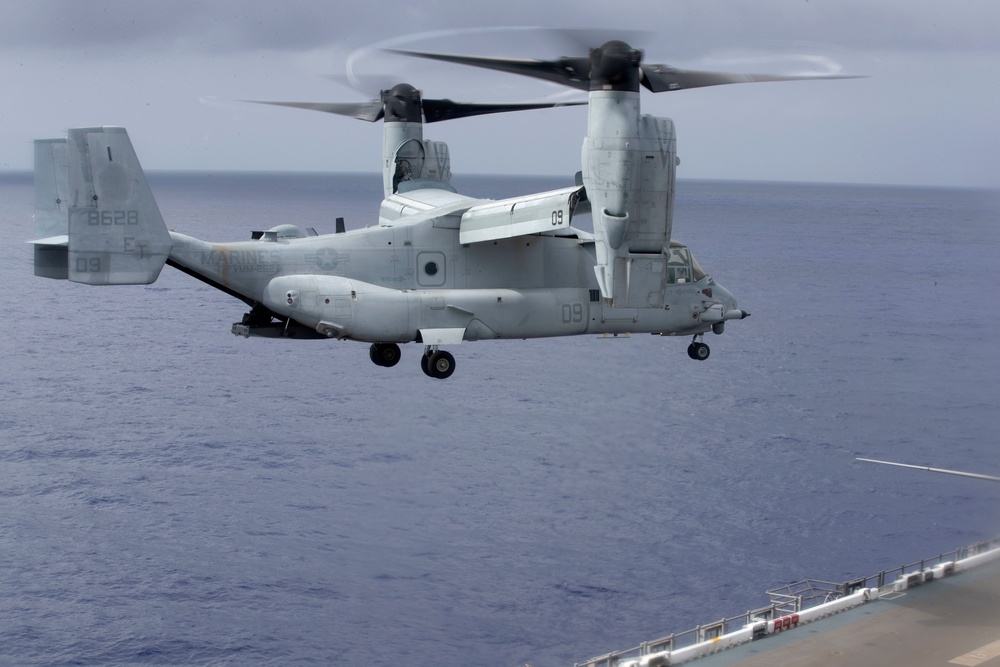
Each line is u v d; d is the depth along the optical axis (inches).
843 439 2792.8
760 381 3361.2
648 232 1096.8
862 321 4626.0
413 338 1262.3
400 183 1503.4
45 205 1299.2
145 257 1160.2
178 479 2471.7
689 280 1419.8
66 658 1678.2
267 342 4308.6
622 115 1069.8
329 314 1223.5
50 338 4291.3
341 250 1248.8
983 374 3599.9
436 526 2193.7
